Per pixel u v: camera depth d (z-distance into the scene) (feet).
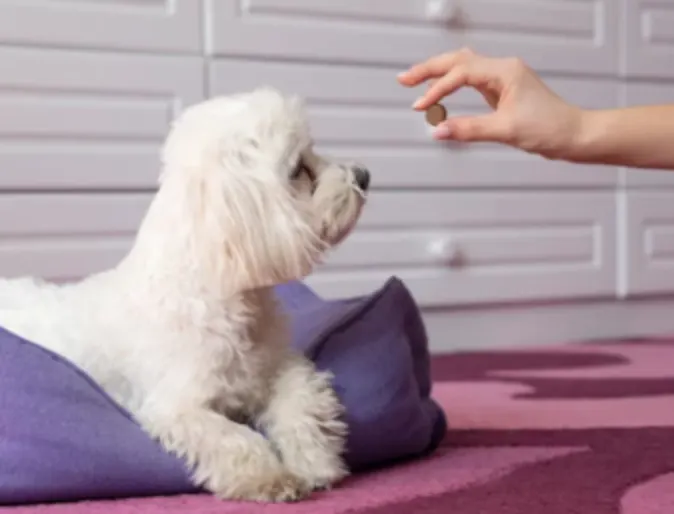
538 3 7.80
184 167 3.69
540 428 4.66
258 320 3.84
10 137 6.22
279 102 3.86
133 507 3.37
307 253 3.77
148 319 3.71
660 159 3.46
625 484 3.61
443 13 7.39
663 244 8.39
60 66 6.31
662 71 8.32
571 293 8.03
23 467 3.38
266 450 3.54
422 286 7.44
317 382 3.86
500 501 3.39
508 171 7.72
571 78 7.98
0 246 6.24
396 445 3.96
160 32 6.56
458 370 6.68
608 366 6.75
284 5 6.94
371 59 7.22
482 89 3.64
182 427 3.54
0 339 3.51
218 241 3.58
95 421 3.48
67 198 6.37
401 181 7.35
